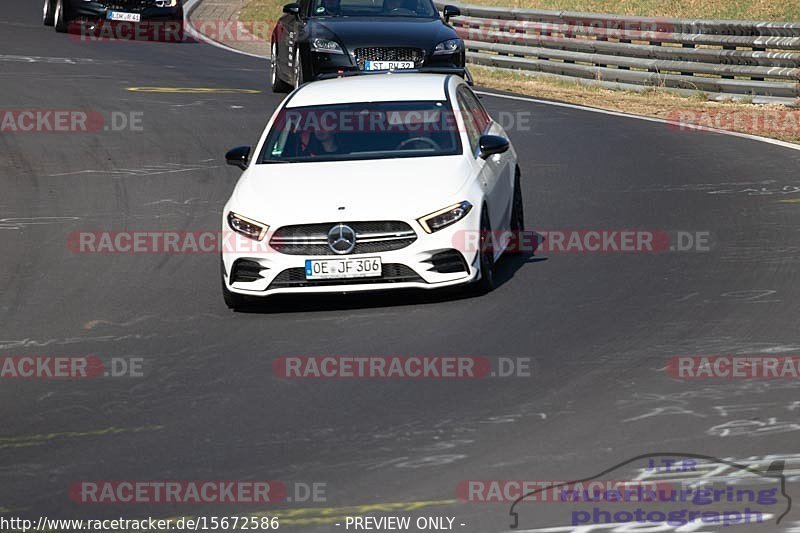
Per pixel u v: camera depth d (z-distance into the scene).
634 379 25.53
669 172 50.56
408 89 37.78
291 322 32.00
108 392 26.94
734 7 110.31
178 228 44.25
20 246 42.09
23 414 25.75
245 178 35.12
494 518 18.91
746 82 73.00
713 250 37.16
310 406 25.06
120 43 98.31
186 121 64.19
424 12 67.75
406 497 19.94
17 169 54.44
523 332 29.61
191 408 25.44
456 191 33.06
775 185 47.28
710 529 18.11
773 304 30.81
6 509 20.44
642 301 31.81
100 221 45.53
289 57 69.06
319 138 35.97
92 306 34.78
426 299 33.44
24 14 113.81
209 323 32.44
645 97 76.00
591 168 51.78
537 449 21.83
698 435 22.08
